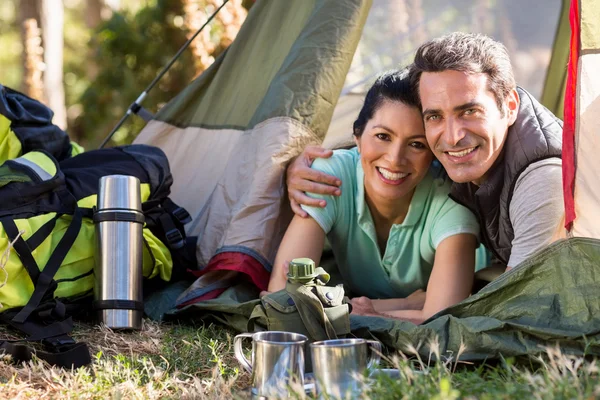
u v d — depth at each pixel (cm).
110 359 287
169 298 352
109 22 843
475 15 478
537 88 495
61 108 861
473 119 289
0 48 1487
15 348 281
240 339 255
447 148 293
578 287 266
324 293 274
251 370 251
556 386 204
